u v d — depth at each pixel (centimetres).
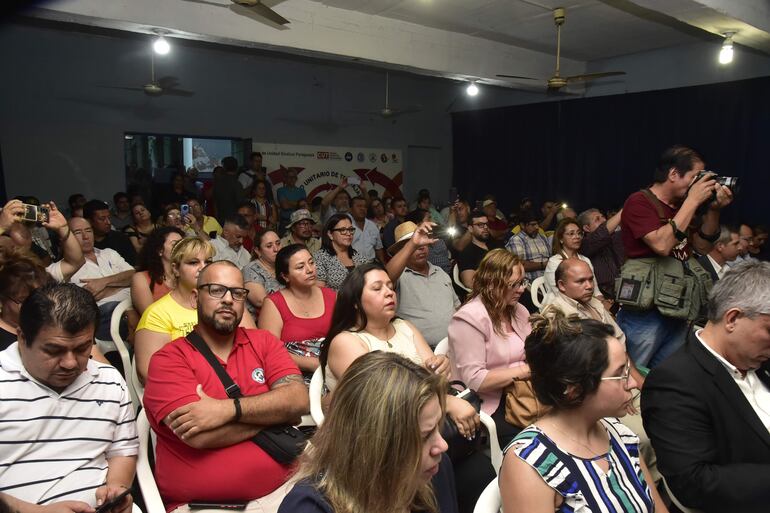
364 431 97
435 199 1116
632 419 212
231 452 175
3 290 172
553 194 944
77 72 767
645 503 129
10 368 149
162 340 241
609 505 121
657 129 802
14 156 738
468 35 701
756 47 584
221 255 442
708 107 747
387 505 98
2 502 138
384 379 100
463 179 1096
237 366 197
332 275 381
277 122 938
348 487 98
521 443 126
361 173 1029
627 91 838
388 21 624
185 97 851
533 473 122
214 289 190
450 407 182
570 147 912
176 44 823
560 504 122
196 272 245
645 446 201
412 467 98
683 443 148
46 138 755
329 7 578
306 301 290
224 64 879
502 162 1022
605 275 395
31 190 752
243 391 194
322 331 284
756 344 146
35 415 150
